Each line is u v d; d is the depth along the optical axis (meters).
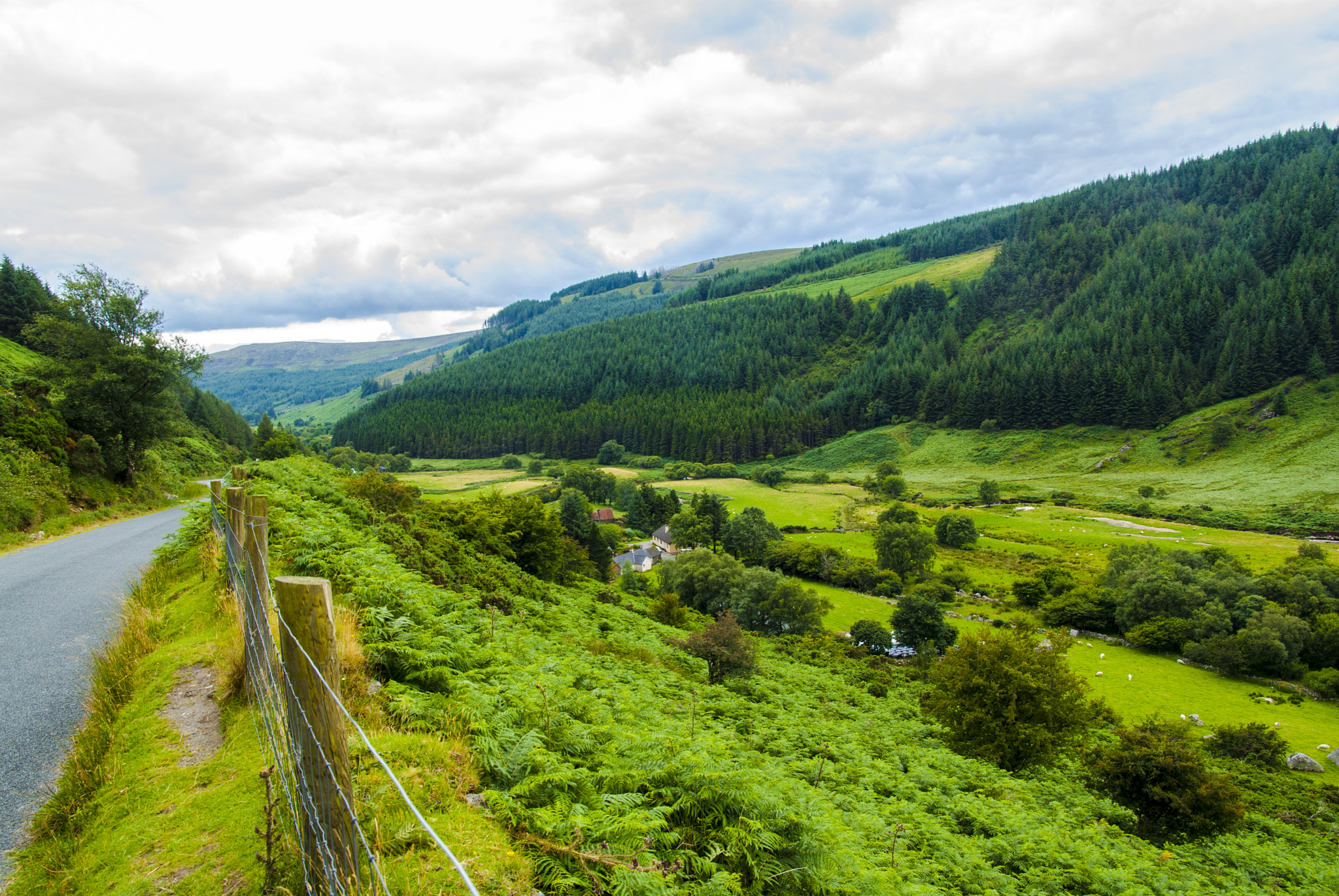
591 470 153.88
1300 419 141.00
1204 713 47.12
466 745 5.99
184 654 7.91
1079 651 61.78
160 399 40.72
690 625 45.94
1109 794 22.11
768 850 6.23
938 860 11.80
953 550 99.31
